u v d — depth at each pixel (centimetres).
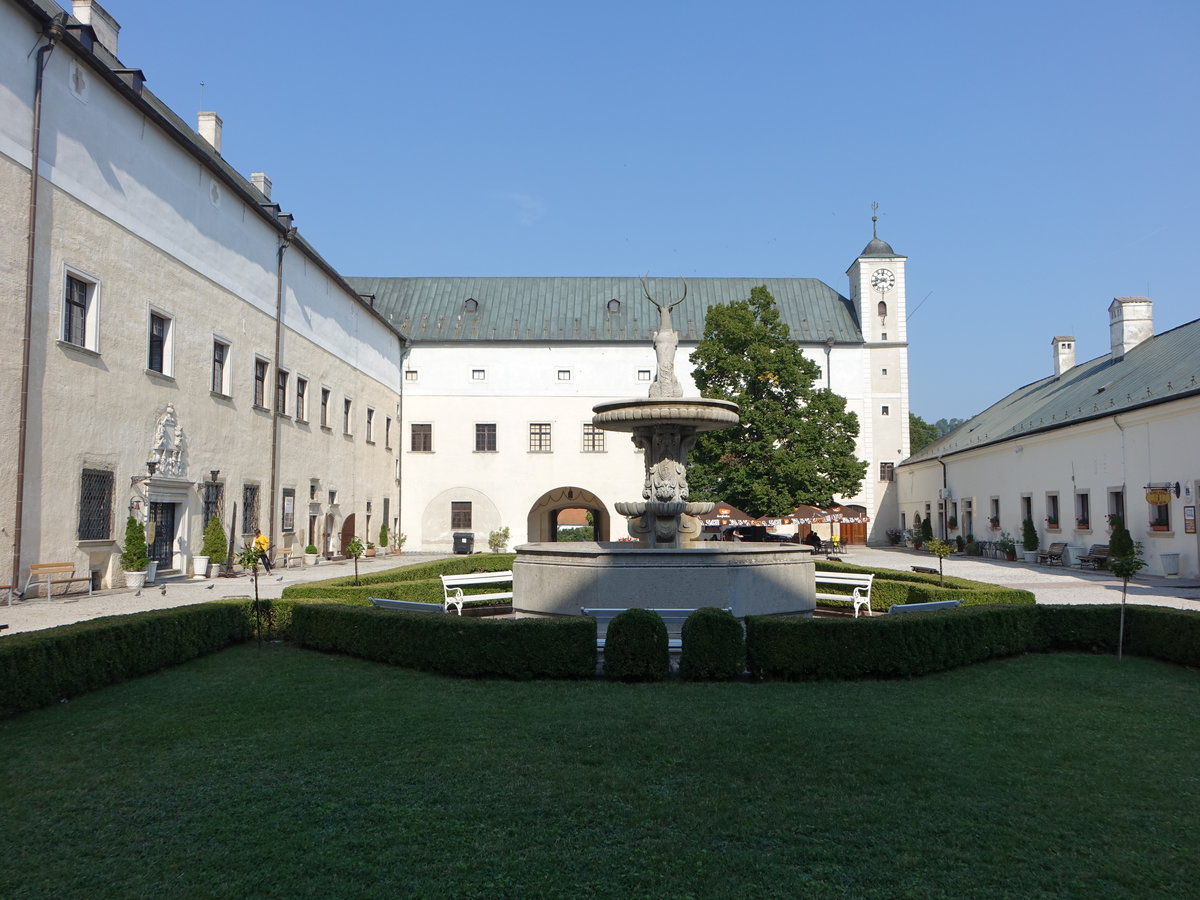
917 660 974
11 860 476
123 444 2033
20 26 1697
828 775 611
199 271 2431
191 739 708
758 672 958
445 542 4691
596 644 970
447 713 789
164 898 433
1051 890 442
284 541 3072
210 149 3206
